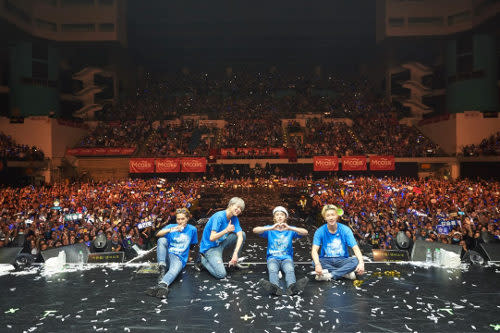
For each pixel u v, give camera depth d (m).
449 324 3.62
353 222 15.34
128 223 13.29
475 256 5.90
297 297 4.47
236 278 5.34
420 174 42.19
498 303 4.15
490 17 41.09
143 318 3.85
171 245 5.50
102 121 49.03
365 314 3.90
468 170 39.53
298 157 41.56
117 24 49.03
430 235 12.05
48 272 5.67
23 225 13.02
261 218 24.03
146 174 41.50
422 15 47.81
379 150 41.81
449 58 48.59
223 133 47.38
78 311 4.05
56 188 28.11
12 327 3.64
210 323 3.72
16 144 38.69
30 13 44.25
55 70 48.50
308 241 11.84
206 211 26.84
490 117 39.16
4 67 48.06
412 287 4.77
